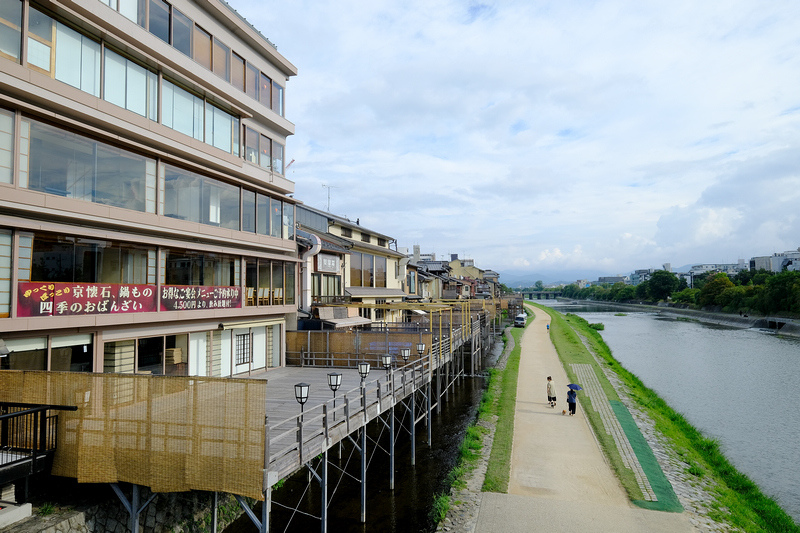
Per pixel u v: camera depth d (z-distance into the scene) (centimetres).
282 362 2183
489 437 1748
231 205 1783
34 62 1098
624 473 1370
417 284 5203
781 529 1190
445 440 1911
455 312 3978
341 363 2225
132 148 1343
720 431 2148
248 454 798
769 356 4228
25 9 1075
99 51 1258
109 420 871
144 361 1441
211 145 1678
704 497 1270
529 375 2905
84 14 1217
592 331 5866
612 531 1051
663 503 1188
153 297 1427
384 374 1952
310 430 1098
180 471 830
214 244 1712
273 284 2080
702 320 8519
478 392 2719
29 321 1077
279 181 2123
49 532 784
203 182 1636
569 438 1703
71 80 1182
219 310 1695
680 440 1803
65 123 1144
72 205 1165
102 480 866
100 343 1280
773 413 2439
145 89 1403
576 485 1297
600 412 2055
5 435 909
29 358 1114
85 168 1215
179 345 1586
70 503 882
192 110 1596
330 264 2922
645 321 8300
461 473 1413
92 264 1252
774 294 7012
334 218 3406
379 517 1268
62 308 1153
